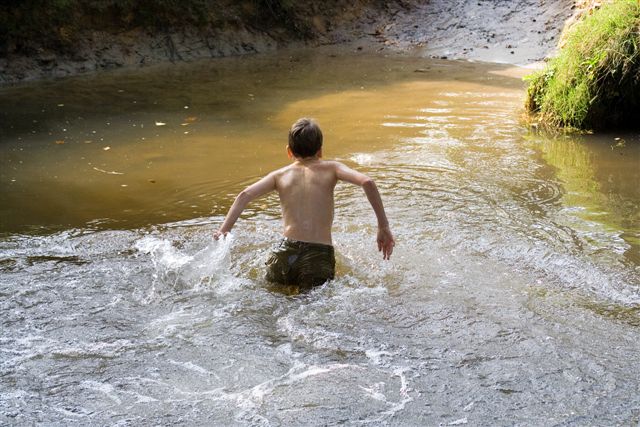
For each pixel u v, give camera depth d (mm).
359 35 14711
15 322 4324
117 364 3902
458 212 5980
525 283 4762
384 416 3416
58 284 4809
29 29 12258
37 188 6883
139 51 13172
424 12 14875
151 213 6184
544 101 8953
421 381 3691
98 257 5258
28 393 3656
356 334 4152
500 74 11539
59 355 3992
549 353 3938
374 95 10406
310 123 5012
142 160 7711
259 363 3883
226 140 8406
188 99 10453
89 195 6672
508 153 7656
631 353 3938
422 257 5137
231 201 6434
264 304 4523
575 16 12172
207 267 4988
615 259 5086
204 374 3799
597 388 3623
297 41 14500
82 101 10445
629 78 8555
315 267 4723
